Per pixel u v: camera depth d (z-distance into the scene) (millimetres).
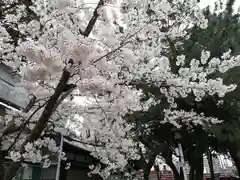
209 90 3129
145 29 2951
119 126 3699
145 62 3352
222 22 7777
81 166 8633
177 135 7637
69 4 2400
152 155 9727
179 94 3516
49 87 2453
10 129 2816
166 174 16406
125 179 6727
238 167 9539
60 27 2562
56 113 3484
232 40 7578
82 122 3617
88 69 2055
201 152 8883
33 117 3201
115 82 2820
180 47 6820
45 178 6289
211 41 7270
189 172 11227
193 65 3104
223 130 7348
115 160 4363
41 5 3043
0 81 5254
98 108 3281
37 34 3121
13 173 2457
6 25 3682
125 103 3125
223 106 7125
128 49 2953
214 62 3170
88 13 2885
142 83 3318
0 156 2570
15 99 5375
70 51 1879
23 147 2500
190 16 3461
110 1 2756
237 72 6828
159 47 3439
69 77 2201
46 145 3330
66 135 4094
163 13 3209
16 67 3195
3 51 3160
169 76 3266
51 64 1873
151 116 7148
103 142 3971
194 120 5438
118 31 3113
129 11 3053
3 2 4012
